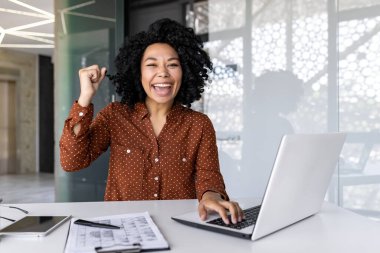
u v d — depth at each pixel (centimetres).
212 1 367
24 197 628
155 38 171
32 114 1002
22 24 701
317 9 318
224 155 360
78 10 406
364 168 306
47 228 101
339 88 312
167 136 165
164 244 86
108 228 100
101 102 390
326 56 316
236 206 112
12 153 974
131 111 171
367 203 306
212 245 89
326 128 319
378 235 98
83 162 151
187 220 108
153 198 162
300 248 87
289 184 95
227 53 359
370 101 303
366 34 301
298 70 328
